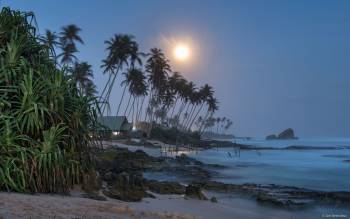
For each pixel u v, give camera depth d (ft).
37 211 31.09
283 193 92.38
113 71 278.67
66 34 252.42
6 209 29.99
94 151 51.11
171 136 398.83
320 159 264.72
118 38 273.33
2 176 40.06
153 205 53.67
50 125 45.85
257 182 121.29
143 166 150.92
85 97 49.06
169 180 116.47
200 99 453.17
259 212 66.44
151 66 352.28
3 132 42.27
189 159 203.41
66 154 45.60
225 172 153.07
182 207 57.52
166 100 416.26
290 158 272.51
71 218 30.63
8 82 45.11
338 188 111.14
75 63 253.44
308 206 76.07
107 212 36.83
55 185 43.91
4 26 50.19
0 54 47.24
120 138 314.35
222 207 64.44
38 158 42.47
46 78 46.78
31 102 44.06
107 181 62.34
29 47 50.67
